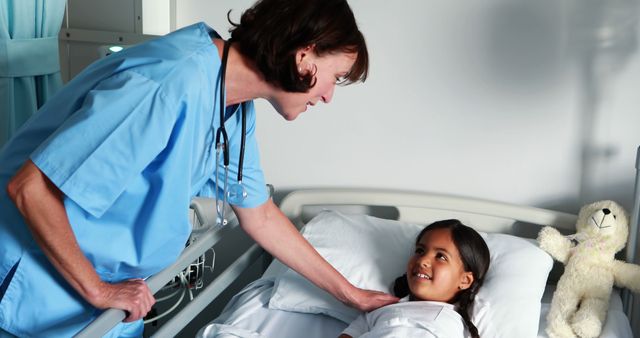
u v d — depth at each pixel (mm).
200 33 1205
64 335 1229
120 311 1156
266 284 1876
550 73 2041
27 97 1856
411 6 2092
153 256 1277
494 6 2041
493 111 2104
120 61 1142
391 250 1878
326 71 1184
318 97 1230
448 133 2148
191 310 1497
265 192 1530
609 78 2006
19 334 1225
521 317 1633
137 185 1183
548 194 2117
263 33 1123
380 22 2119
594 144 2053
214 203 1896
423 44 2109
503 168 2131
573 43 2010
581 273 1846
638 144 2023
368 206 2205
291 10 1113
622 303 1925
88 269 1126
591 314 1741
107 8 2152
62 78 2234
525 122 2090
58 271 1142
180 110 1138
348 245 1890
